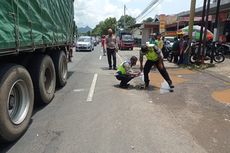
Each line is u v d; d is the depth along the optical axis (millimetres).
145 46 8555
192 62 15117
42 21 6047
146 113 5980
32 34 5309
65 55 9234
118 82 9750
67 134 4773
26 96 4902
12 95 4594
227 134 4848
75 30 12203
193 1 14562
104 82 9711
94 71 12805
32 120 5477
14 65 4574
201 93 8031
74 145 4336
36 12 5594
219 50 16172
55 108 6332
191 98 7410
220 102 7012
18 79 4566
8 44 4152
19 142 4438
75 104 6680
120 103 6766
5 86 4137
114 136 4691
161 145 4352
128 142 4453
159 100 7160
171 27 41438
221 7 23156
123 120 5500
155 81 9969
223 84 9477
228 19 23906
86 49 30625
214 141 4535
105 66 15070
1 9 3928
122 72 8594
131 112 6035
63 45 9000
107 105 6582
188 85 9266
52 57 8055
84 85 9117
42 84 6176
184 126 5215
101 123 5320
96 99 7176
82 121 5434
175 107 6496
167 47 17969
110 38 13336
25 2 4918
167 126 5195
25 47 4969
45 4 6316
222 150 4207
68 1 9938
